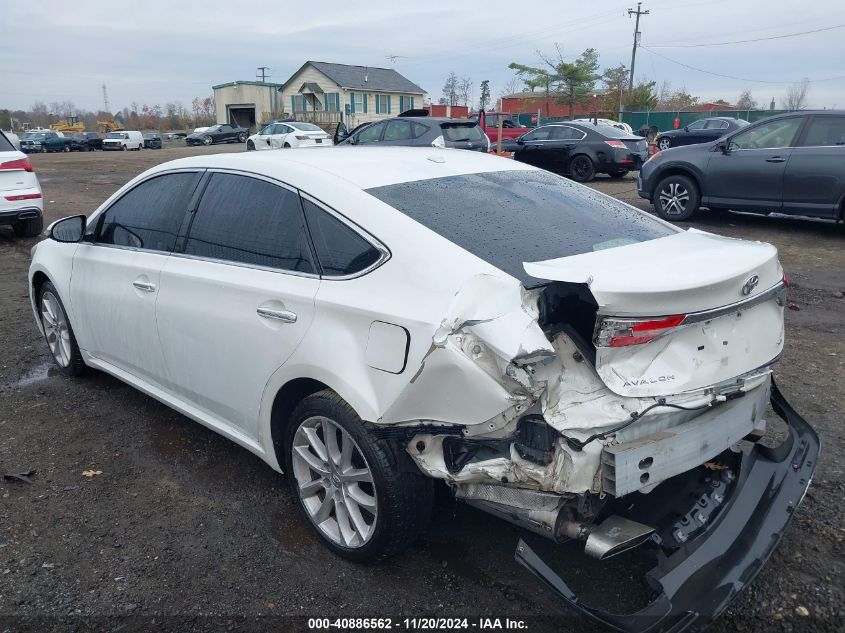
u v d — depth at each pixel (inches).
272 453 131.4
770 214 398.9
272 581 116.0
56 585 115.0
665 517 107.1
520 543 97.6
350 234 116.1
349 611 109.1
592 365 95.3
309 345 115.0
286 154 143.1
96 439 165.0
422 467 106.7
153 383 160.4
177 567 119.5
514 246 111.1
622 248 114.3
